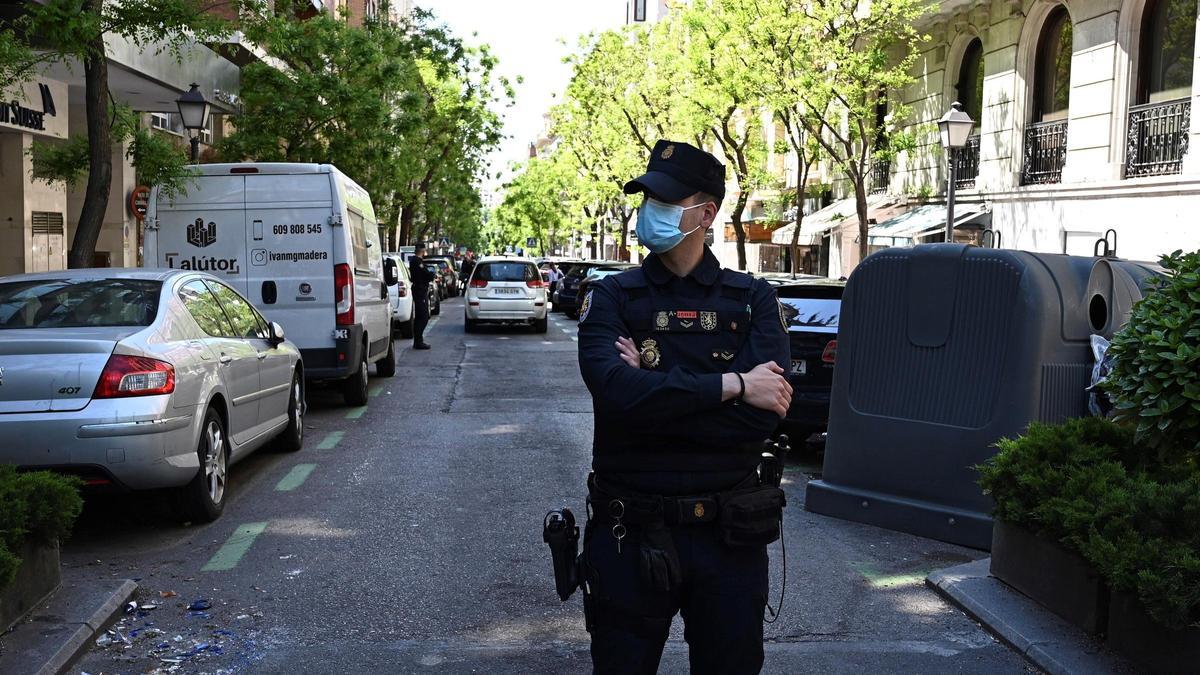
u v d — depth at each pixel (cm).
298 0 2427
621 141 4378
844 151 3312
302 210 1273
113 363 665
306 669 484
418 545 696
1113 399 561
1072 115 2130
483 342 2489
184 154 1303
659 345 321
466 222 9594
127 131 1298
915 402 752
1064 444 577
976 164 2572
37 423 647
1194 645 442
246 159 2692
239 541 704
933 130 2764
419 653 505
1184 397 514
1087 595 514
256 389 884
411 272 2256
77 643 494
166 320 738
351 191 1389
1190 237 1756
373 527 743
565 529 345
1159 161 1884
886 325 769
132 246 2645
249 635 527
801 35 2402
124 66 1831
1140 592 446
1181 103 1836
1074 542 509
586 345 321
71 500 543
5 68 1225
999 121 2409
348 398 1368
